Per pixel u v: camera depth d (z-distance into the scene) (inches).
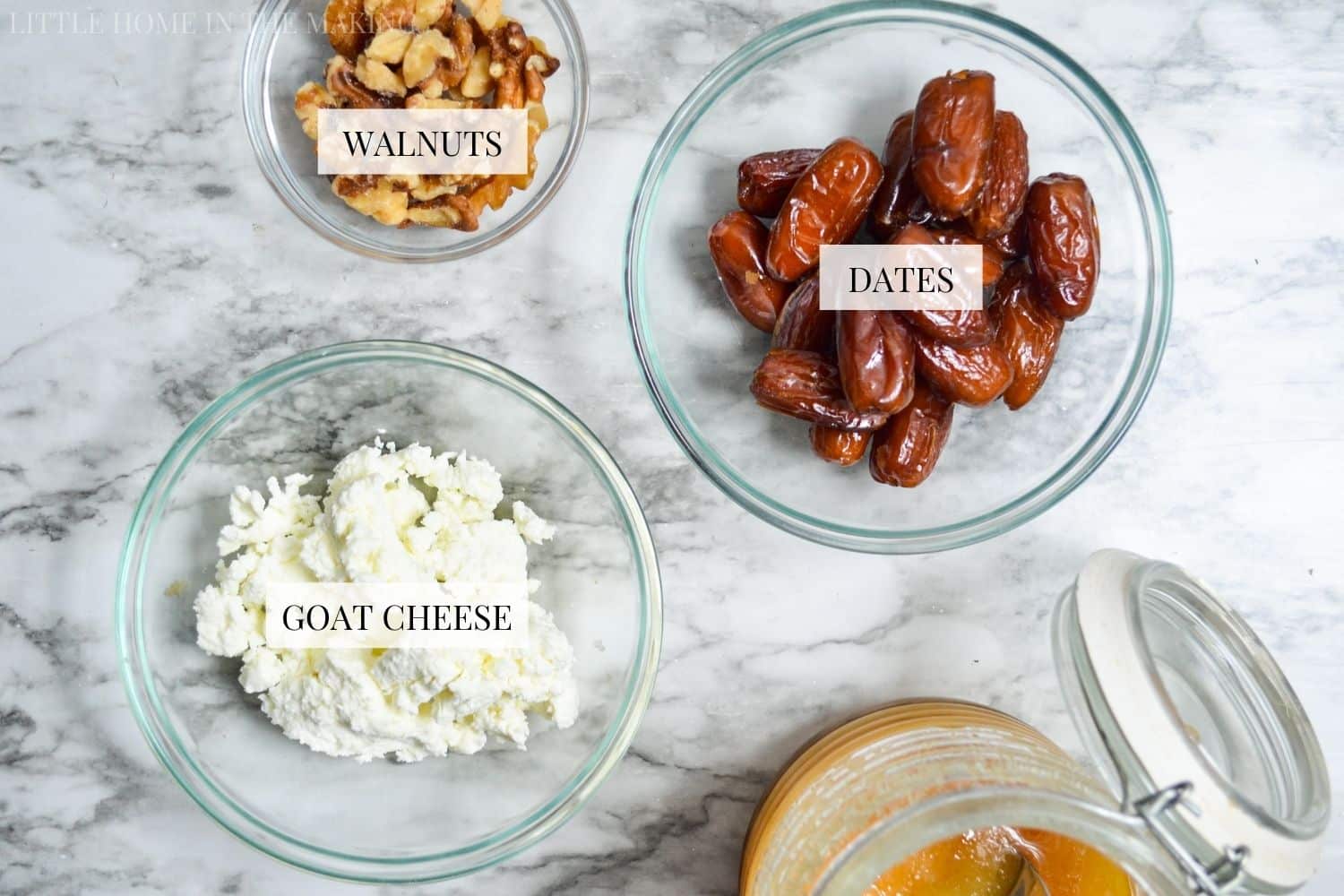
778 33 20.1
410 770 20.8
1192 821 17.5
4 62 21.1
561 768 20.8
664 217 20.7
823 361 19.5
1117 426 20.5
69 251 21.2
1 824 21.2
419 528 20.1
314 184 21.2
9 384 21.2
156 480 20.2
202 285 21.2
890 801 18.1
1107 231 20.7
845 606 21.3
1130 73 21.2
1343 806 21.4
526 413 20.7
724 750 21.3
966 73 19.2
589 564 20.8
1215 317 21.4
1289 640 21.5
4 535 21.3
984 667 21.3
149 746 21.0
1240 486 21.4
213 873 21.3
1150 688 17.8
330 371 20.5
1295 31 21.2
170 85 21.1
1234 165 21.3
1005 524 20.3
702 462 20.2
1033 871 19.3
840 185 19.2
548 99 21.2
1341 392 21.4
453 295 21.2
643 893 21.3
